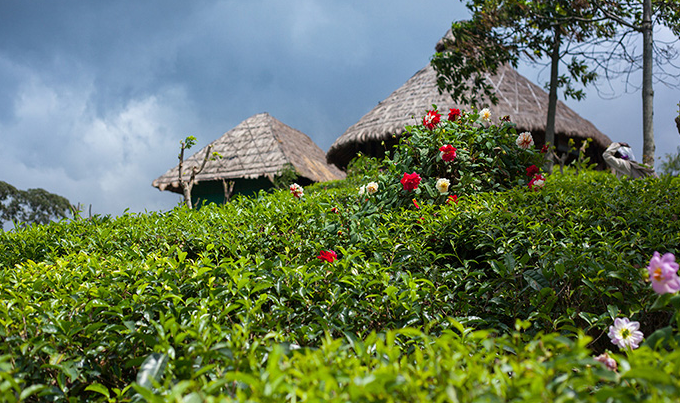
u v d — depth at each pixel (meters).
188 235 4.05
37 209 28.80
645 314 2.30
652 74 6.39
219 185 15.73
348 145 11.90
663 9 6.98
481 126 4.87
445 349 1.34
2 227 4.62
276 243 3.66
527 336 2.13
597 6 6.63
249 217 4.23
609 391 1.14
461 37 7.52
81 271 2.76
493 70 7.91
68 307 2.27
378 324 2.35
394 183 4.59
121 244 4.13
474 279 2.83
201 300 2.06
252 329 1.87
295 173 14.17
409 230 3.56
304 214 4.01
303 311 2.35
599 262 2.53
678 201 3.59
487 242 3.10
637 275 2.27
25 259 4.25
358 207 4.40
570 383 1.21
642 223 3.25
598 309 2.47
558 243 2.85
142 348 2.03
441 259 3.36
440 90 7.88
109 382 2.01
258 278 2.41
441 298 2.62
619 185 4.25
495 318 2.53
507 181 4.68
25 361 1.83
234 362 1.52
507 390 1.21
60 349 1.98
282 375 1.17
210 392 1.31
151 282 2.43
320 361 1.33
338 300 2.35
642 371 1.11
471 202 3.82
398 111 11.52
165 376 1.61
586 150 11.84
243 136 17.22
